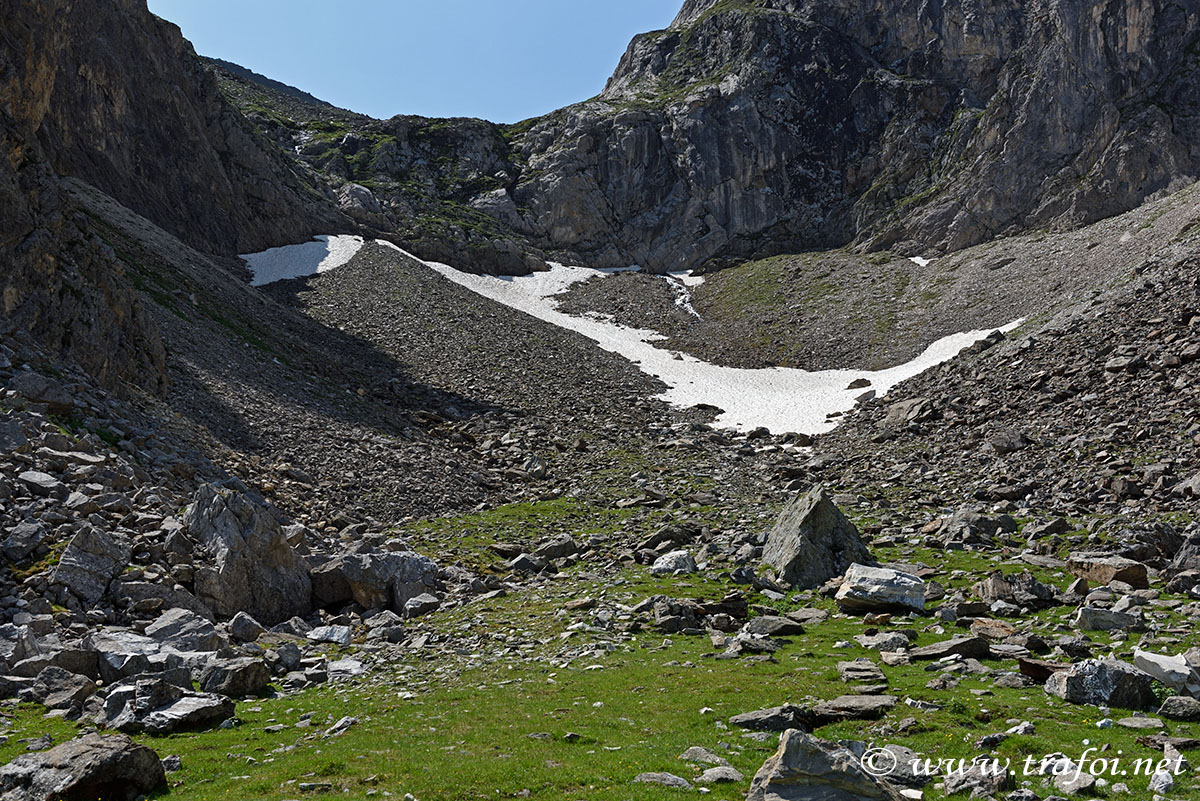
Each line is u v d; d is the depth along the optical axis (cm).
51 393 3428
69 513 2670
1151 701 1700
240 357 6397
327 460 5094
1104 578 2766
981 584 2758
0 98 6738
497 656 2464
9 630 2056
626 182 17025
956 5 16388
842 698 1803
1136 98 13825
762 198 16575
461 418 7400
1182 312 5991
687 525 4450
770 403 8844
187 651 2247
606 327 11925
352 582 3033
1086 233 11650
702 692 1948
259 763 1545
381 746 1616
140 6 11294
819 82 17212
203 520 2867
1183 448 4191
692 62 19575
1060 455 4706
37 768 1344
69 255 4556
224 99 12694
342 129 17725
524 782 1405
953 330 10006
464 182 16800
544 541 4350
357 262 11969
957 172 14662
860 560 3250
